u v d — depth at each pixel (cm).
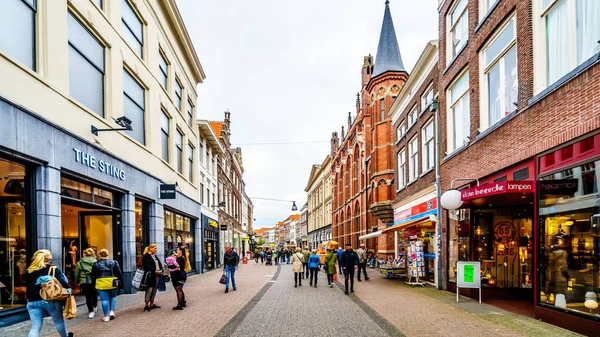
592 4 726
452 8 1421
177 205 2000
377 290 1396
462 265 1068
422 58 1698
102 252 879
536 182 852
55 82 953
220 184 3584
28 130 831
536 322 798
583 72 711
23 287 845
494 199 1077
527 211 1202
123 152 1338
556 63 832
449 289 1358
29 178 878
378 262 2931
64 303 648
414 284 1542
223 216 3712
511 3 984
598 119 667
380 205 2658
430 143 1673
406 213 1991
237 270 2752
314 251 1591
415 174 1933
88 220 1295
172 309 1002
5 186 832
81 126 1065
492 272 1199
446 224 1401
